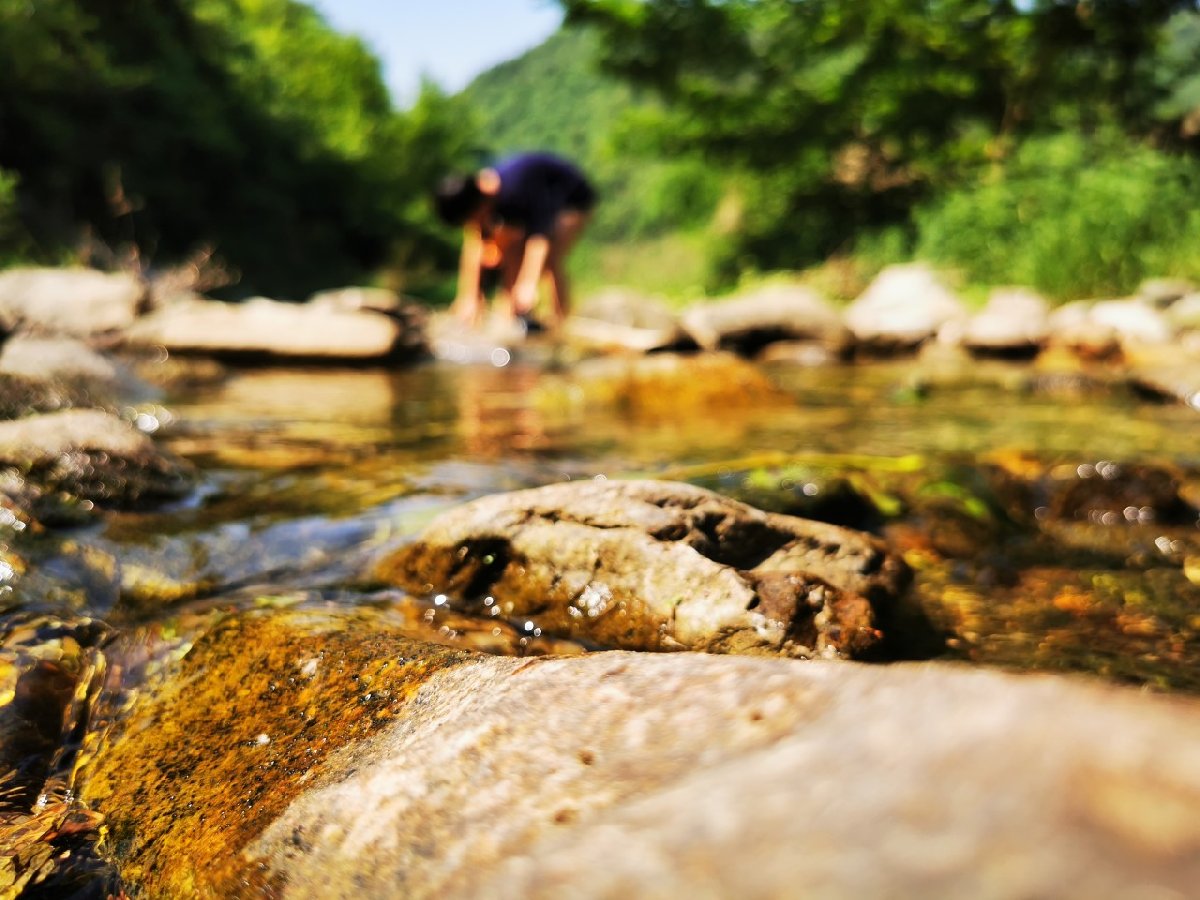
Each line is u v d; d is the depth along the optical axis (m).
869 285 13.20
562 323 8.00
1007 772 0.57
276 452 3.08
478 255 8.55
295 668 1.42
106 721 1.41
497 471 2.79
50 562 1.83
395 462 2.95
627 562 1.73
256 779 1.17
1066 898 0.46
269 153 21.61
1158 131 14.10
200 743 1.30
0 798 1.24
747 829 0.60
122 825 1.17
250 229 20.64
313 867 0.96
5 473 2.07
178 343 6.06
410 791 0.99
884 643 1.63
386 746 1.13
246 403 4.32
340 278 23.61
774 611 1.61
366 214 26.23
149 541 2.04
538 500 1.86
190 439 3.27
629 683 1.03
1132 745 0.57
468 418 3.98
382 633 1.52
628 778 0.85
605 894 0.60
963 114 15.38
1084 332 6.92
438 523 1.91
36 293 6.50
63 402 3.15
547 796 0.88
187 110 17.64
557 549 1.78
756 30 15.82
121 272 11.55
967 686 0.71
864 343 8.12
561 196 8.66
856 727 0.70
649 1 15.52
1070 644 1.63
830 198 16.98
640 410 4.23
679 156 17.81
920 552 2.10
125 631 1.66
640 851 0.63
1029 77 14.27
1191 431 3.62
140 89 16.67
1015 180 12.09
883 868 0.52
